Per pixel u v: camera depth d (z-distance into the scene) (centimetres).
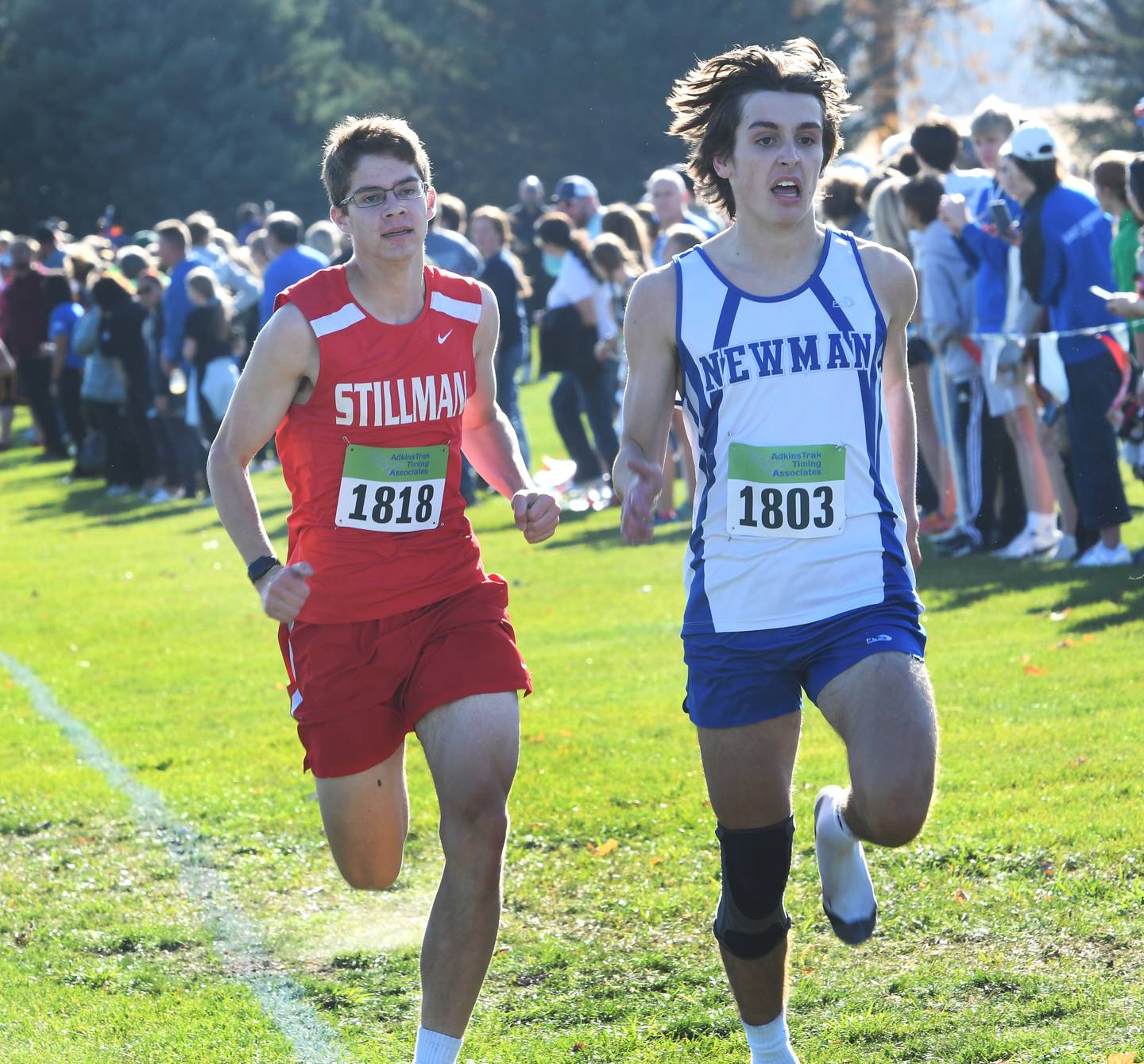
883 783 1036
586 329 3997
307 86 14825
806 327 1135
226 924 1588
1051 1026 1227
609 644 2734
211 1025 1350
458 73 13400
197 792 2030
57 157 14038
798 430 1130
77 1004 1414
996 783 1778
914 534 1248
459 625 1248
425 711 1217
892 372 1224
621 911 1538
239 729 2362
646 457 1161
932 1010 1274
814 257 1156
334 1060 1275
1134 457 2805
